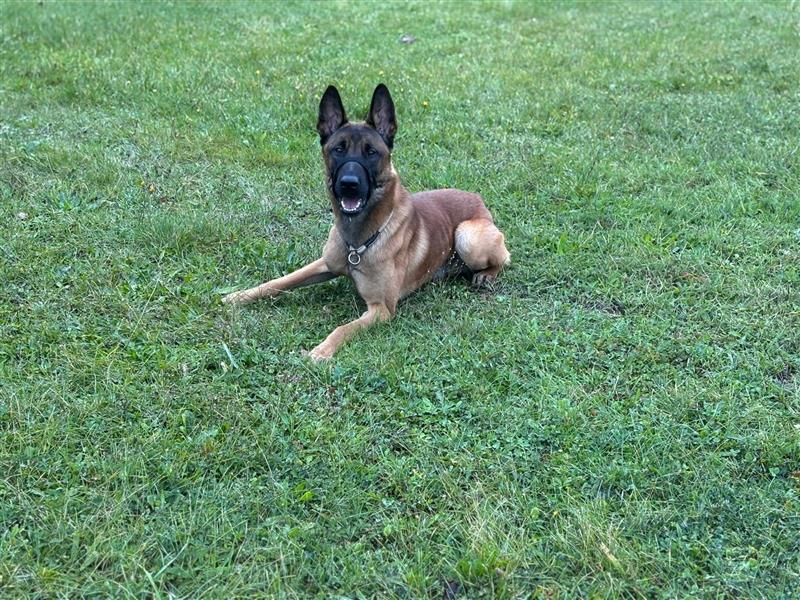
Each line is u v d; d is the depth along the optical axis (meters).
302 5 14.75
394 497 3.53
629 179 7.19
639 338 4.80
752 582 3.13
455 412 4.12
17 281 5.09
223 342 4.51
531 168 7.43
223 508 3.34
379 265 4.93
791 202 6.66
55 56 9.92
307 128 8.30
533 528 3.37
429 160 7.55
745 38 12.36
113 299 4.92
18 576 2.93
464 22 13.76
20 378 4.10
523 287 5.61
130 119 8.18
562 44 12.20
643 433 3.93
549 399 4.18
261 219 6.24
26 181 6.52
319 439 3.82
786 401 4.23
